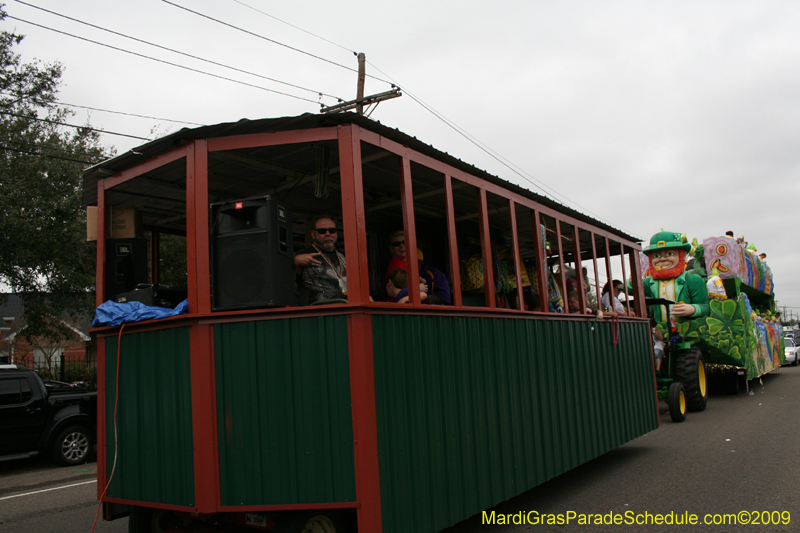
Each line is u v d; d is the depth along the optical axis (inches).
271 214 159.5
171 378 163.6
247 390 153.0
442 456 171.6
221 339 155.9
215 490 150.9
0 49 605.6
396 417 156.0
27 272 573.9
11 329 993.5
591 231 315.3
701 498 236.4
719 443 349.1
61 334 660.7
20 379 377.1
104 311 183.9
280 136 163.6
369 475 144.5
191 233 163.0
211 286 160.9
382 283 274.4
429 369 172.1
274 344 153.2
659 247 513.0
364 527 142.9
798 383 699.4
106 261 203.5
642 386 339.9
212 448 152.1
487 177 222.1
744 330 560.7
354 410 146.3
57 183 580.4
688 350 500.4
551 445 231.5
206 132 162.6
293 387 150.9
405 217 177.6
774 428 389.7
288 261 166.1
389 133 171.2
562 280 268.2
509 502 241.0
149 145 170.7
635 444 361.7
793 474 266.4
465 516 177.3
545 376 237.0
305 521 151.6
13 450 368.2
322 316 151.3
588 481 273.4
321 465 147.3
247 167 196.9
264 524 159.9
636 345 340.8
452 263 195.0
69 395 397.4
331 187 221.0
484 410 194.9
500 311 213.6
